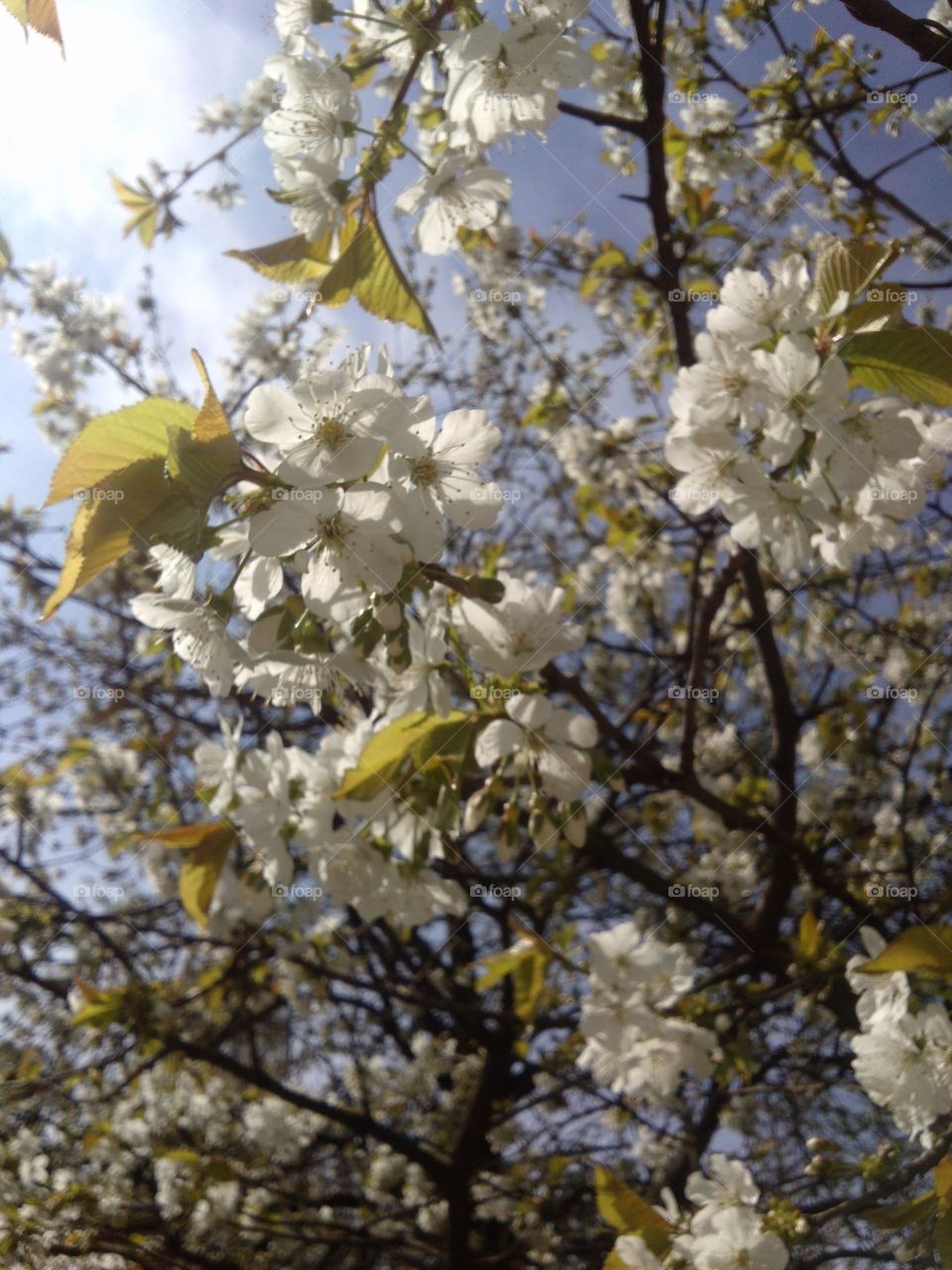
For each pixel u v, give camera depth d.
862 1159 0.33
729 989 0.56
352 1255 0.67
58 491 0.22
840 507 0.28
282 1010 0.78
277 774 0.33
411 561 0.25
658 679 0.68
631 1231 0.32
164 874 0.66
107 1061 0.58
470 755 0.29
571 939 0.43
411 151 0.28
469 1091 0.76
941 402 0.27
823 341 0.27
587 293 0.56
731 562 0.42
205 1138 0.64
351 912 0.68
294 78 0.28
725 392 0.27
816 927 0.45
